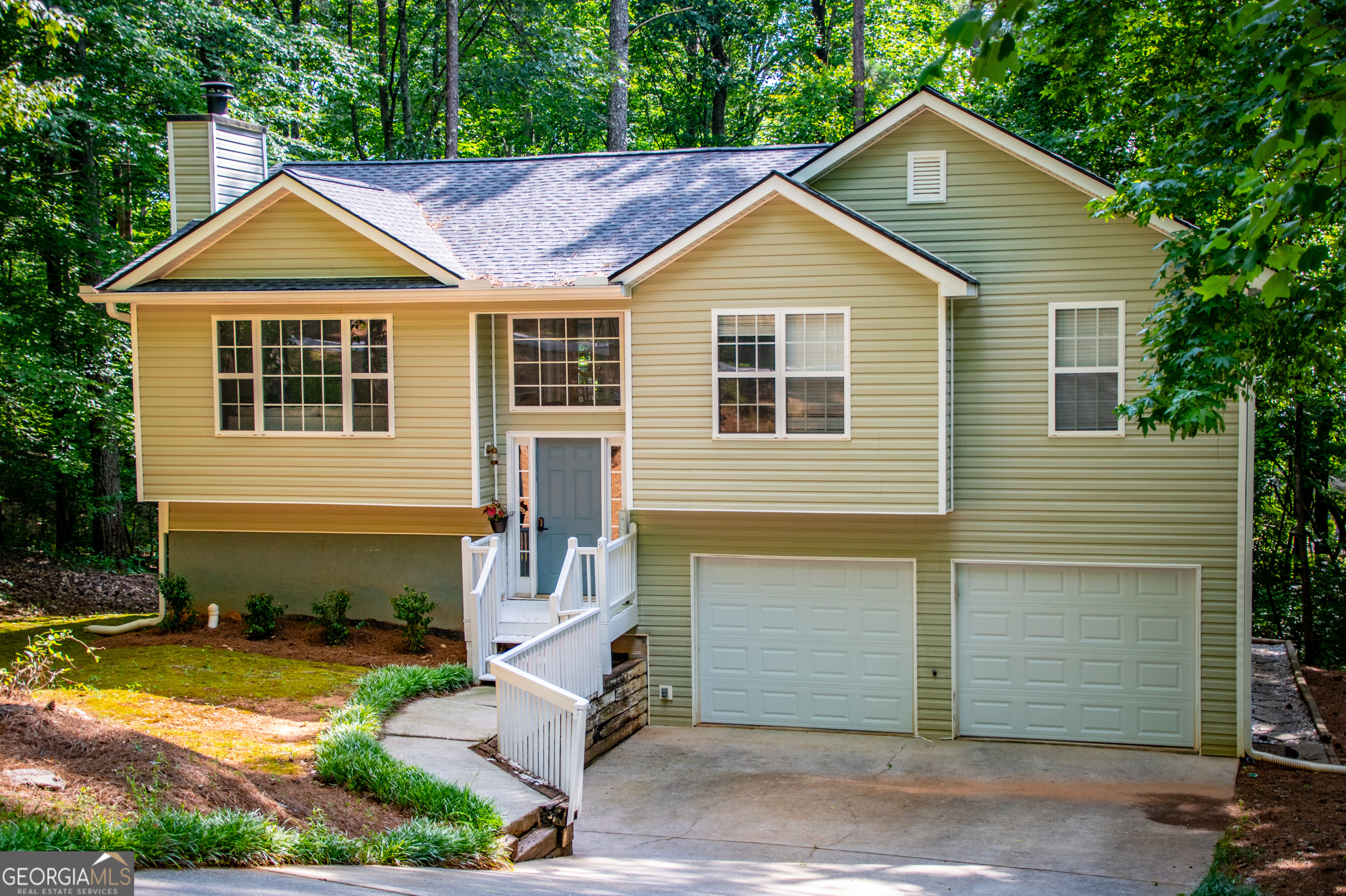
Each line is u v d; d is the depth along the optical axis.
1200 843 10.75
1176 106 11.54
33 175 22.34
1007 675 14.73
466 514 15.97
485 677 13.53
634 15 34.34
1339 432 23.64
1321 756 13.82
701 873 9.18
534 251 15.61
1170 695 14.21
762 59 36.53
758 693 15.52
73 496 25.64
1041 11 12.52
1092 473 14.20
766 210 14.13
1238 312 10.03
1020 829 11.23
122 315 16.36
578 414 15.66
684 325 14.47
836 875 9.52
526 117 32.16
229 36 23.52
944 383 13.78
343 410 15.48
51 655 11.66
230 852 6.70
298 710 11.81
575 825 11.15
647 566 15.65
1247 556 13.71
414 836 7.87
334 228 15.30
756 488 14.37
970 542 14.60
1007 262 14.32
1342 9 7.81
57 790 6.83
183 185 17.28
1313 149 6.06
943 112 14.34
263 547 16.59
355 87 27.33
